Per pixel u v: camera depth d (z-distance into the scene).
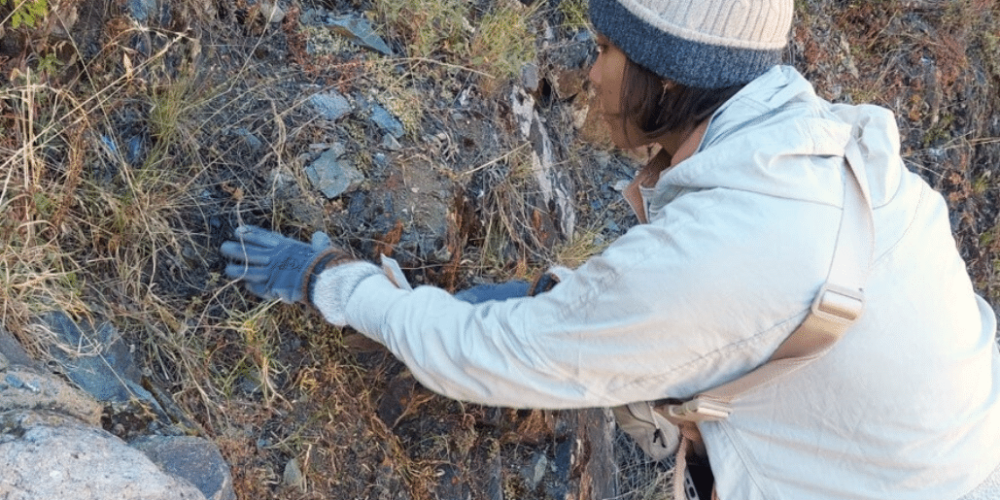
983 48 4.39
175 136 1.81
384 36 2.27
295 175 1.90
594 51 2.92
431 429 1.95
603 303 1.22
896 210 1.23
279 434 1.71
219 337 1.72
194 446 1.46
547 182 2.57
